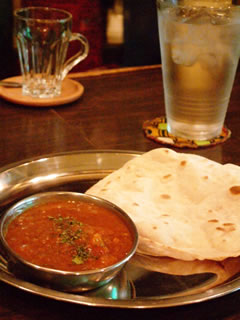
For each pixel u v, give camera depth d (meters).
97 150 0.42
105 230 0.30
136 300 0.26
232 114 0.54
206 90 0.45
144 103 0.56
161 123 0.51
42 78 0.54
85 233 0.30
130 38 0.98
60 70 0.55
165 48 0.45
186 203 0.35
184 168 0.37
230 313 0.27
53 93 0.54
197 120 0.47
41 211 0.32
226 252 0.30
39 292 0.26
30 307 0.26
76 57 0.57
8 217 0.30
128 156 0.41
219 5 0.44
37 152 0.44
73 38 0.57
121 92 0.58
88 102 0.55
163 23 0.44
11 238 0.29
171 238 0.31
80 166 0.40
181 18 0.43
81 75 0.61
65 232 0.29
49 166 0.39
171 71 0.45
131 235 0.30
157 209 0.34
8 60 0.94
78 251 0.28
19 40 0.55
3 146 0.44
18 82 0.56
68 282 0.27
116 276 0.29
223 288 0.27
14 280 0.26
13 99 0.52
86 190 0.38
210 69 0.44
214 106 0.46
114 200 0.34
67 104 0.54
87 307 0.27
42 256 0.28
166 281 0.29
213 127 0.48
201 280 0.29
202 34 0.42
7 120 0.49
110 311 0.26
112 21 1.13
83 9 0.92
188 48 0.43
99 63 0.98
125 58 1.01
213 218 0.33
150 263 0.30
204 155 0.46
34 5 0.90
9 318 0.26
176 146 0.46
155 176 0.37
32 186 0.38
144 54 0.96
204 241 0.31
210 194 0.35
